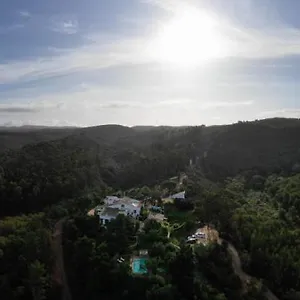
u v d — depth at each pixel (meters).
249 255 88.25
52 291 84.81
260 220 102.38
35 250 91.19
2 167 150.12
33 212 128.38
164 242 91.38
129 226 97.81
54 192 136.25
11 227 102.94
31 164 152.75
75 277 87.56
